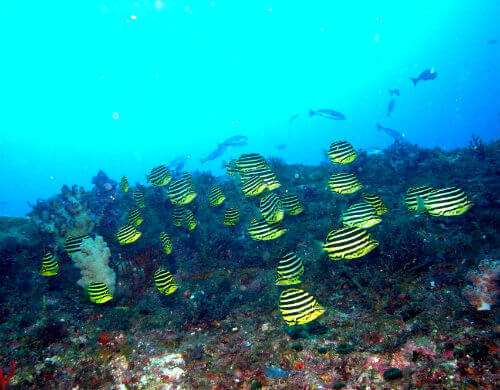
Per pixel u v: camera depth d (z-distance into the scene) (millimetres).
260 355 1221
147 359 1257
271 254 1898
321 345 1218
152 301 1683
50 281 1863
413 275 1474
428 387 991
